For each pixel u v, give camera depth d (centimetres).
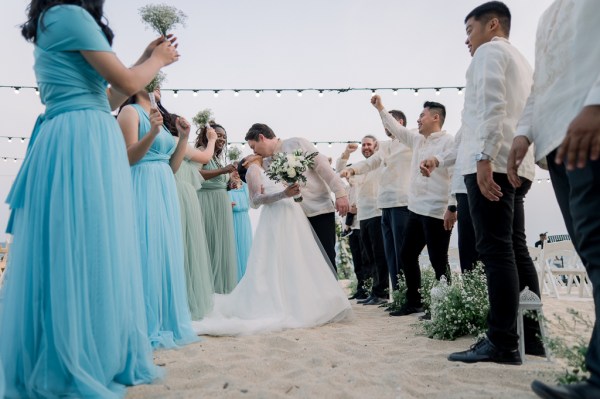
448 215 394
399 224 502
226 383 210
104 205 200
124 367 211
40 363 182
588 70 167
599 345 153
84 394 179
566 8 177
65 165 195
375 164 543
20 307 186
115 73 200
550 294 794
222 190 532
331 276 401
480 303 317
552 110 182
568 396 144
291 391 203
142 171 315
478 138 241
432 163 356
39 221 192
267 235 400
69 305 184
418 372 233
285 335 330
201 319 369
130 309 217
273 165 398
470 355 249
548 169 191
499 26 282
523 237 277
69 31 195
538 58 195
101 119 209
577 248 174
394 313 443
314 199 444
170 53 229
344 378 220
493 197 236
